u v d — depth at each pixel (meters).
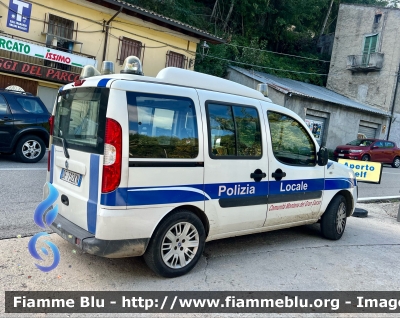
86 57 15.27
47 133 9.84
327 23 35.25
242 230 4.43
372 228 6.55
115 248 3.39
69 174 3.90
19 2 13.77
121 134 3.35
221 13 27.34
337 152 19.69
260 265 4.36
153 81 3.69
